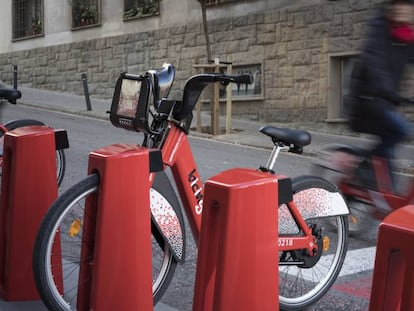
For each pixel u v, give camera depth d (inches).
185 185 143.9
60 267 133.3
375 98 177.8
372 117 178.9
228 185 106.5
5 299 145.0
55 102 695.1
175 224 140.7
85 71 765.9
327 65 517.3
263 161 384.5
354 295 165.8
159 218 137.9
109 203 119.0
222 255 106.3
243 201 106.6
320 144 451.2
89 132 487.2
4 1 887.7
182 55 645.3
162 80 140.5
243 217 106.8
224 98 598.5
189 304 156.7
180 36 644.7
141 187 122.1
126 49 708.7
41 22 828.0
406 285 80.6
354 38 496.4
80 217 127.0
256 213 108.3
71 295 142.2
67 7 781.9
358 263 186.4
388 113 178.5
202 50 623.2
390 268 83.9
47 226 121.5
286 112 550.9
